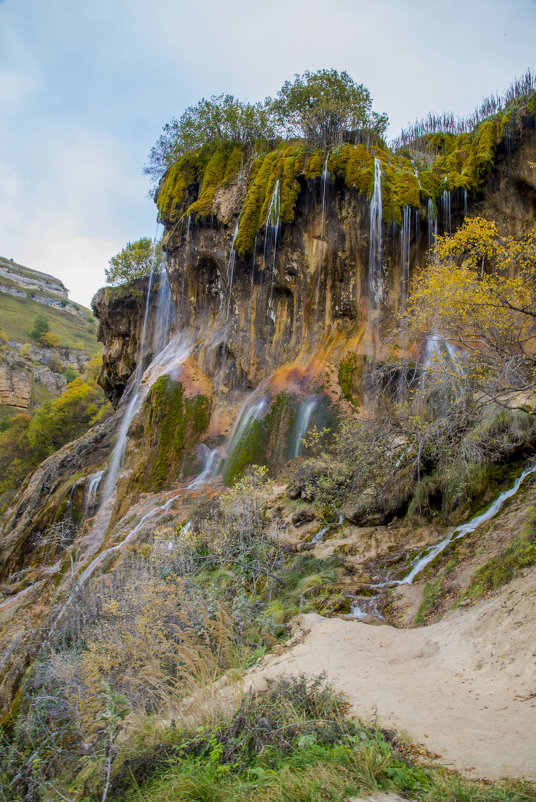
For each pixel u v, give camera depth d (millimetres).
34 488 25094
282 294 18609
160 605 7695
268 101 23375
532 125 17688
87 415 47781
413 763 3801
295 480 12781
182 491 15766
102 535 17469
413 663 5953
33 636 10258
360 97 21922
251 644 7387
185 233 21312
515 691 4793
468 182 17516
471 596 7035
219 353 19375
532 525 7172
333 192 18000
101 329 32750
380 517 10461
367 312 16969
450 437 9898
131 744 5004
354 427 11828
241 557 9883
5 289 145000
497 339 9648
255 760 4129
